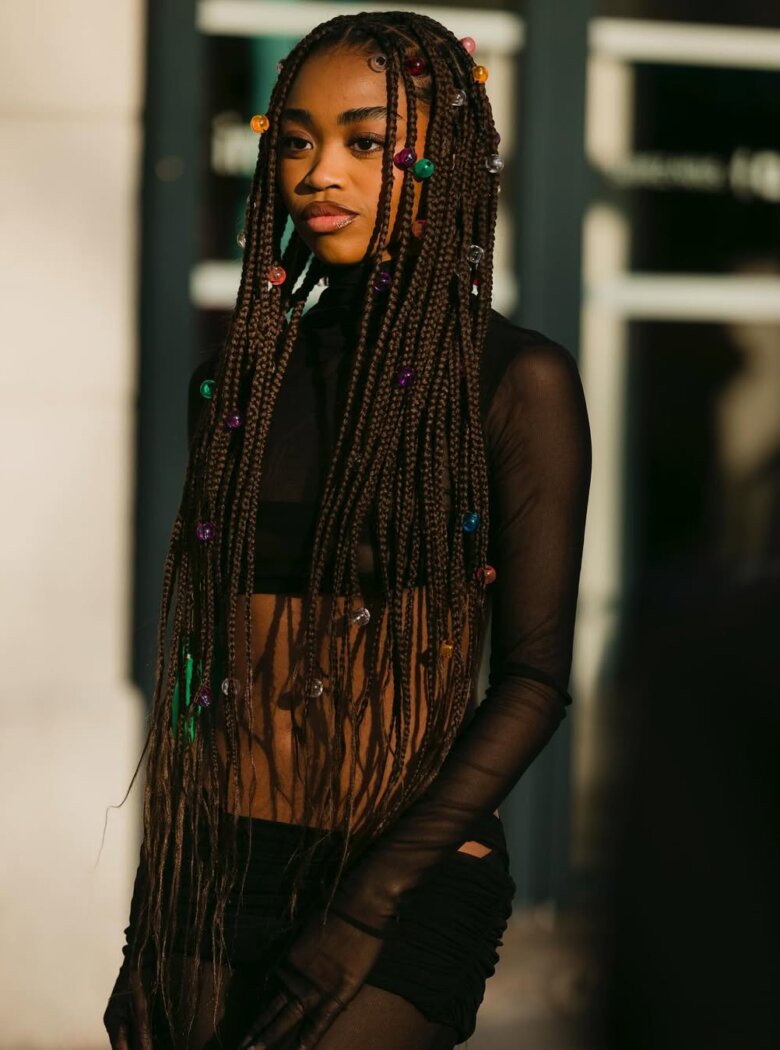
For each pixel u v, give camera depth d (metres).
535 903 8.46
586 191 8.36
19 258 7.16
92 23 7.13
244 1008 3.47
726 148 8.71
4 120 7.11
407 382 3.44
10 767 7.10
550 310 8.35
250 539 3.52
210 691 3.59
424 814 3.25
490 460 3.44
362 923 3.20
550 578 3.39
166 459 7.48
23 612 7.23
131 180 7.24
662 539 8.87
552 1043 6.93
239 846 3.52
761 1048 2.14
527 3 8.18
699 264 8.77
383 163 3.43
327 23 3.55
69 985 7.13
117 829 7.18
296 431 3.55
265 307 3.64
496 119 8.27
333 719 3.48
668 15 8.54
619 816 2.33
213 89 7.70
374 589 3.46
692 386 8.83
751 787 2.19
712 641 2.27
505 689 3.35
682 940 2.21
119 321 7.26
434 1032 3.38
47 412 7.22
